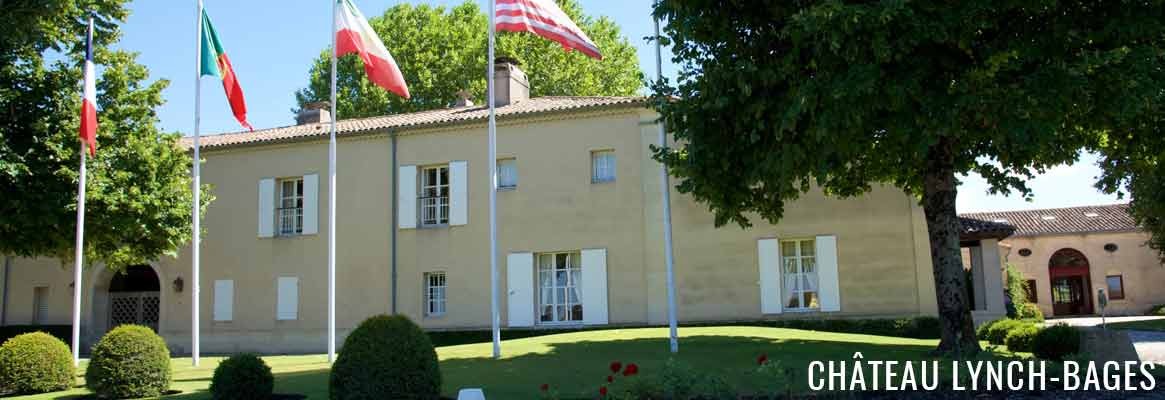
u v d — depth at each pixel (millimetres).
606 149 21594
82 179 15703
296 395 10719
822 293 19906
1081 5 10789
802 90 10531
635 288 20875
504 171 22609
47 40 16875
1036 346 12867
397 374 8961
